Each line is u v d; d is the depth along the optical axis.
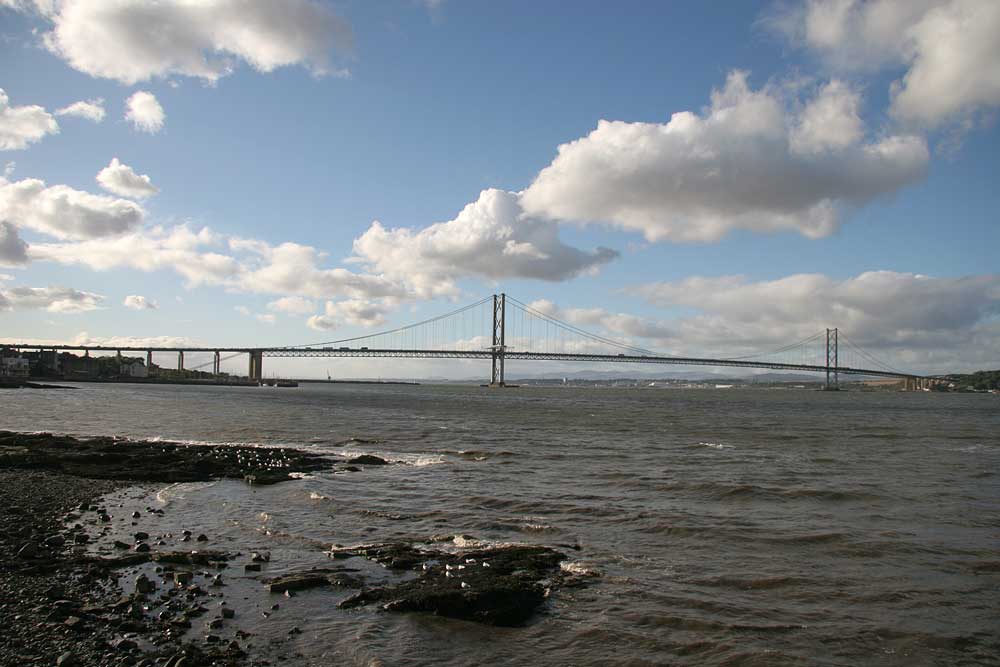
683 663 6.80
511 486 17.64
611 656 6.93
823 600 8.69
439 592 8.26
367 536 11.81
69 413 47.59
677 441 32.56
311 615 7.80
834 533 12.29
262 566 9.73
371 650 6.91
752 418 55.34
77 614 7.52
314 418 47.16
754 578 9.52
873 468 22.34
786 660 6.92
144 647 6.73
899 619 8.09
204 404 65.25
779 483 18.48
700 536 12.03
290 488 17.05
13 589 8.33
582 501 15.41
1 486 16.28
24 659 6.36
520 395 133.12
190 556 9.99
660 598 8.64
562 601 8.47
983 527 13.00
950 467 22.78
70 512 13.52
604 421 48.53
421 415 53.94
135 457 21.09
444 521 13.16
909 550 11.18
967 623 7.99
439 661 6.73
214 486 17.42
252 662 6.54
